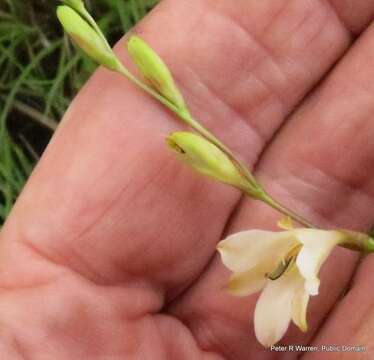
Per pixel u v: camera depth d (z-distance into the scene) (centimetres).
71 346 11
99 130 12
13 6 17
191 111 12
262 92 12
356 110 12
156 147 11
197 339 13
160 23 12
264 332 10
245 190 11
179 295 13
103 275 12
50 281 11
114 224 11
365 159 12
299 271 10
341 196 13
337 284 12
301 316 10
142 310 12
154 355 12
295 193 12
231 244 10
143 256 12
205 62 12
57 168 12
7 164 16
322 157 12
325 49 12
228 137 12
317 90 13
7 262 12
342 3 12
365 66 12
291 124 13
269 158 13
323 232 10
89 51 11
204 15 12
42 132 17
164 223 12
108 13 16
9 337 11
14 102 17
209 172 10
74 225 11
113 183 11
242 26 12
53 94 16
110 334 12
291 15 12
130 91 12
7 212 16
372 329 12
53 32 17
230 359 13
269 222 12
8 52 17
